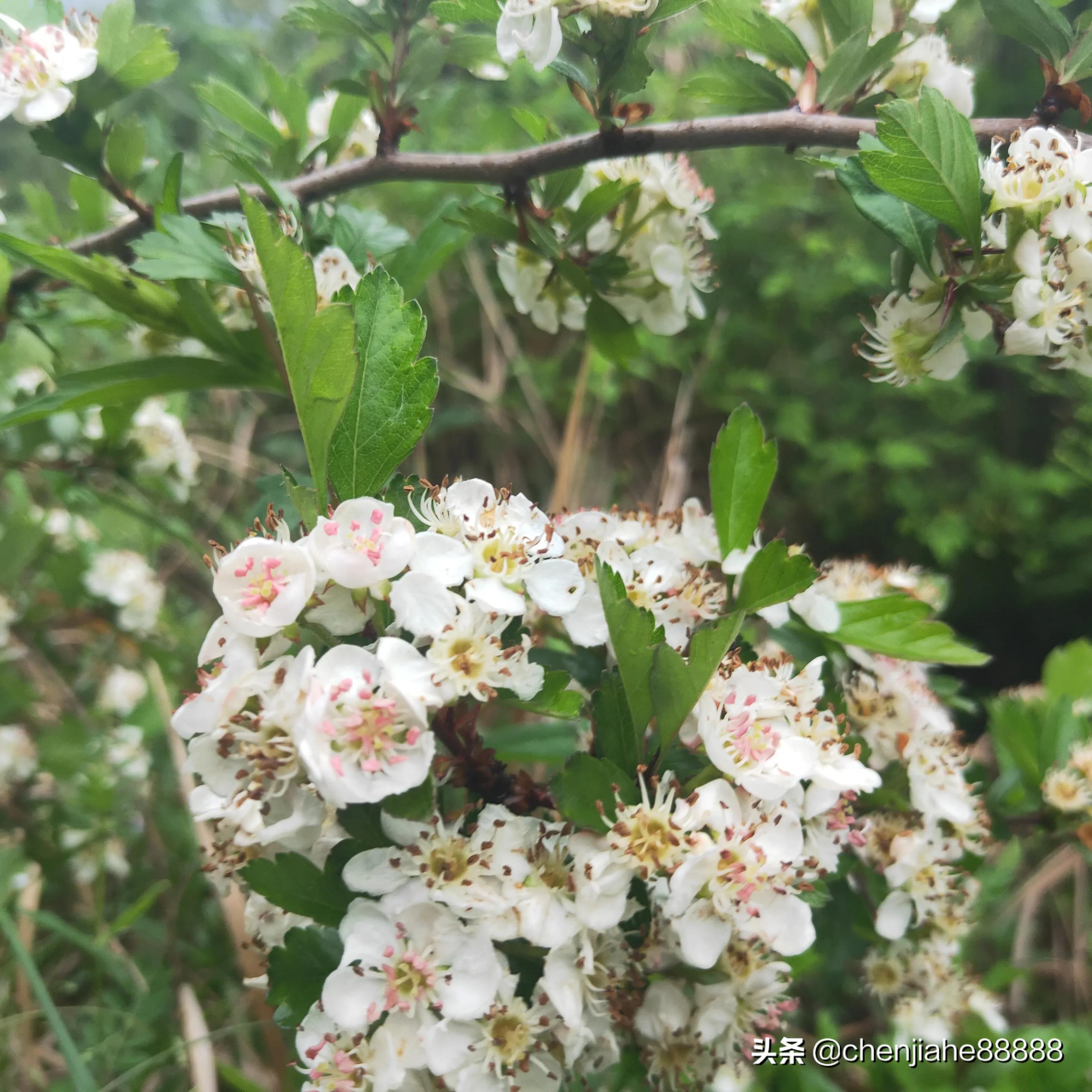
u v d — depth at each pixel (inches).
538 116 9.1
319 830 5.7
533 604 7.3
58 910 12.9
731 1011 6.5
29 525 12.9
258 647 5.5
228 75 10.5
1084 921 15.6
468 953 5.5
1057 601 22.9
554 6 7.2
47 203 10.3
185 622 16.2
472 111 22.0
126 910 12.5
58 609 13.4
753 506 7.0
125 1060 10.6
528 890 5.7
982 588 23.4
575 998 5.7
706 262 9.3
